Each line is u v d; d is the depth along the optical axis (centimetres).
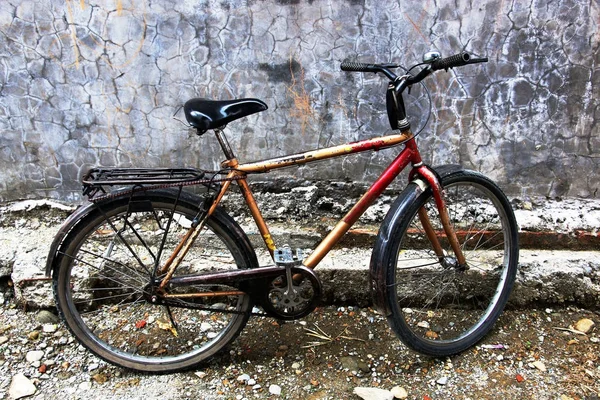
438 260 241
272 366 225
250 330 247
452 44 267
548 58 270
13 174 283
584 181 295
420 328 253
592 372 223
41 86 266
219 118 195
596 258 272
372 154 289
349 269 259
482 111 280
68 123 275
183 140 281
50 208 289
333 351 235
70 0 252
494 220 286
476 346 239
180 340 238
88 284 251
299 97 275
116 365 216
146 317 252
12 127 273
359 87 273
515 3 260
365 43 266
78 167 284
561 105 279
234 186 295
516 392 212
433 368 226
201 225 204
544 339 244
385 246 209
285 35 263
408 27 263
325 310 262
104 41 260
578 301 265
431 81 274
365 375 221
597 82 275
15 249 264
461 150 288
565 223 282
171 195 204
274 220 292
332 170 294
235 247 212
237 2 257
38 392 206
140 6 255
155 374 219
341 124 281
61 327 243
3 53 259
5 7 251
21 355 225
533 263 267
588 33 266
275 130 281
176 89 271
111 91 270
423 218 227
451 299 267
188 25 260
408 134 211
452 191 292
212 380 217
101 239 273
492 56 269
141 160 284
